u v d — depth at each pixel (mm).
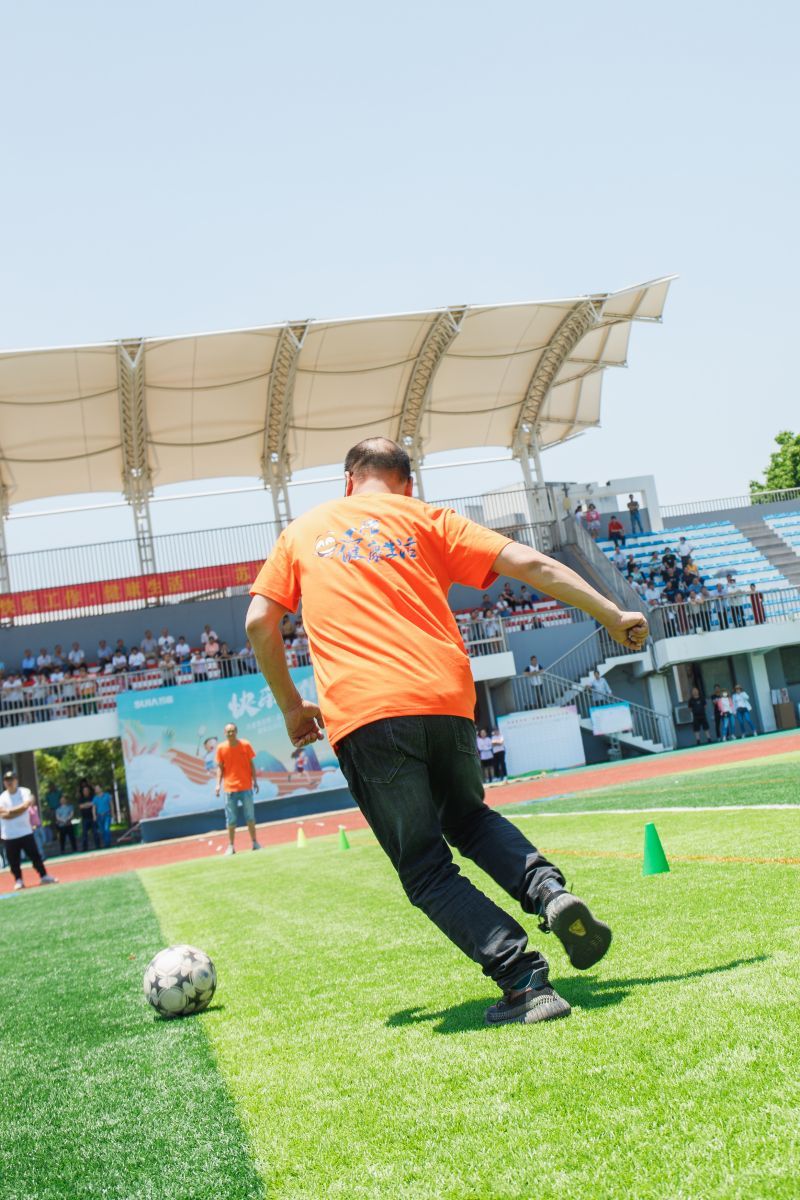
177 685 28703
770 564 39000
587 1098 2346
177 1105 2982
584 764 29703
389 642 3330
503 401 35875
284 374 30672
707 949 3709
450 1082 2660
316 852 13539
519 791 21703
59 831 30672
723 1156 1951
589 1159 2039
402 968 4527
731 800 10484
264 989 4547
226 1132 2639
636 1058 2541
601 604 3289
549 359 33906
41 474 33625
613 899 5223
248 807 17203
